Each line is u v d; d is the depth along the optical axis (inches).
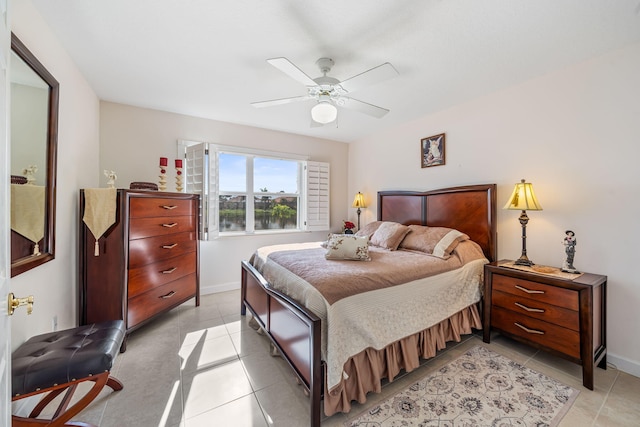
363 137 174.9
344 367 59.5
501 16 63.1
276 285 81.0
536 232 95.2
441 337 84.5
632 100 74.7
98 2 59.4
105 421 57.8
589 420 58.1
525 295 82.3
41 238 63.5
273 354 82.5
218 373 74.6
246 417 59.3
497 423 57.2
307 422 58.1
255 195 157.3
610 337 78.7
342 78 92.5
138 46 75.9
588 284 69.8
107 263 87.0
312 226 170.7
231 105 119.8
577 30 68.3
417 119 138.9
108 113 115.3
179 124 131.0
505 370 75.9
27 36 57.8
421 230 116.0
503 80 96.1
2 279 29.6
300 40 72.6
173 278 108.3
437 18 63.8
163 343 90.4
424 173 136.3
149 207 96.7
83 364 49.6
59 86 72.8
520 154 99.0
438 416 59.0
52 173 67.2
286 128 155.3
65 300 78.3
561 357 73.9
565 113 87.6
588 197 83.0
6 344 30.8
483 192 108.0
